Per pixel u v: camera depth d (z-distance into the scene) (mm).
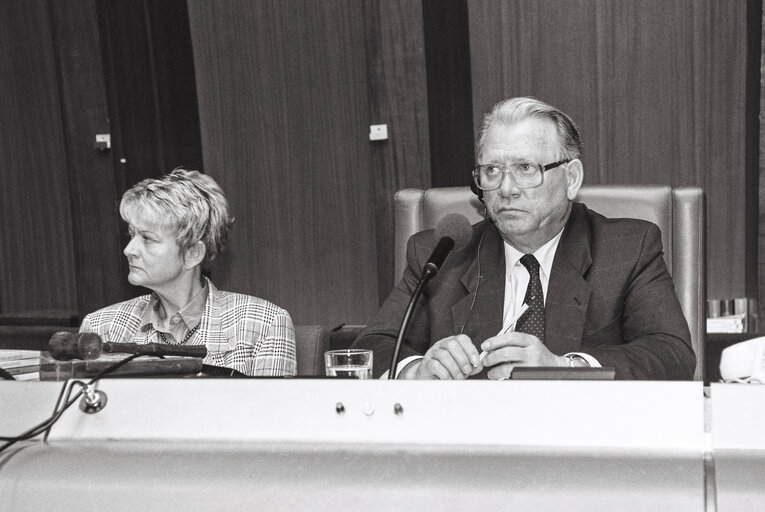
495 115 1753
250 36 3938
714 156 3426
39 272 4414
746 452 768
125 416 892
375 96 3709
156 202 1942
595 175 3545
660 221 1910
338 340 3822
